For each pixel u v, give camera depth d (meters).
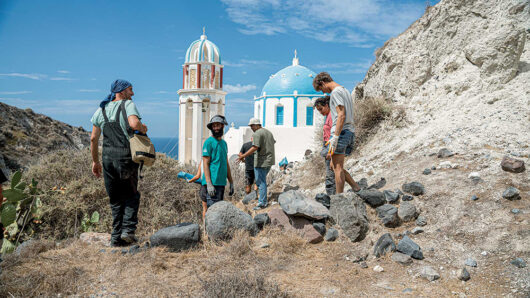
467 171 4.77
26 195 5.98
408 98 8.65
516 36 6.46
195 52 34.84
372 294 3.13
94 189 6.95
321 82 5.07
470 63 7.61
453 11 8.41
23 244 4.65
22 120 26.05
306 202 4.83
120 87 4.46
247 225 4.65
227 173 5.31
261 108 35.91
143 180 7.71
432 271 3.35
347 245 4.28
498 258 3.34
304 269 3.77
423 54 8.82
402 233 4.16
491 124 5.70
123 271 3.79
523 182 4.17
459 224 3.95
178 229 4.50
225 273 3.58
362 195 4.82
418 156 5.88
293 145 30.33
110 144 4.29
